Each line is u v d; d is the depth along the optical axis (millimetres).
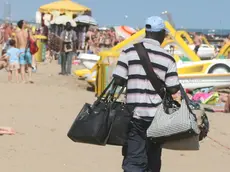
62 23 121000
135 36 55969
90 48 128875
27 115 39125
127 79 20016
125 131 19828
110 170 26891
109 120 19797
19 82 60969
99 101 20312
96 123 19672
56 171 26062
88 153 29844
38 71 79250
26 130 34000
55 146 30703
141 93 19625
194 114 19406
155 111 19547
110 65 50500
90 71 58562
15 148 29578
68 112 41594
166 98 19812
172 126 18844
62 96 50344
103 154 29844
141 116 19578
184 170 27859
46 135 33062
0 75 68562
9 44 67375
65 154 29203
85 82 64188
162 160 29562
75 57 96750
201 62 56688
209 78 55250
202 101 51156
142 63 19656
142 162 19766
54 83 62188
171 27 60312
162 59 19766
